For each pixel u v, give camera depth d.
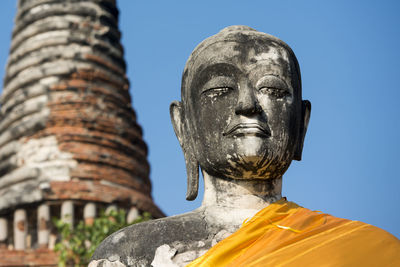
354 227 5.63
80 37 23.73
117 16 25.17
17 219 20.12
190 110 6.28
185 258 5.68
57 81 22.84
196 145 6.22
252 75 6.02
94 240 14.70
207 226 5.86
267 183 6.13
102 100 22.89
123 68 24.34
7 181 21.25
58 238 20.09
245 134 5.88
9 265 19.23
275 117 5.96
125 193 21.41
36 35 23.84
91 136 22.06
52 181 20.70
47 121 22.02
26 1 24.53
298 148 6.45
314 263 5.25
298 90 6.19
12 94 23.27
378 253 5.38
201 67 6.13
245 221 5.80
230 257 5.41
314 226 5.66
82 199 20.56
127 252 5.76
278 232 5.55
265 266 5.21
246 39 6.16
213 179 6.18
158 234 5.80
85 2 24.39
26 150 21.73
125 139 22.73
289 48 6.29
